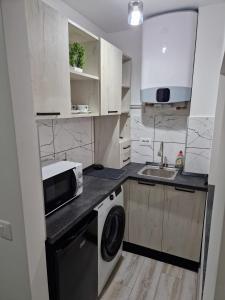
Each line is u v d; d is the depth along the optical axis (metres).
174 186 1.96
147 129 2.53
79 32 1.57
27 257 1.08
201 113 2.06
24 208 1.03
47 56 1.20
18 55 0.89
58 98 1.32
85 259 1.41
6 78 0.91
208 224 1.30
